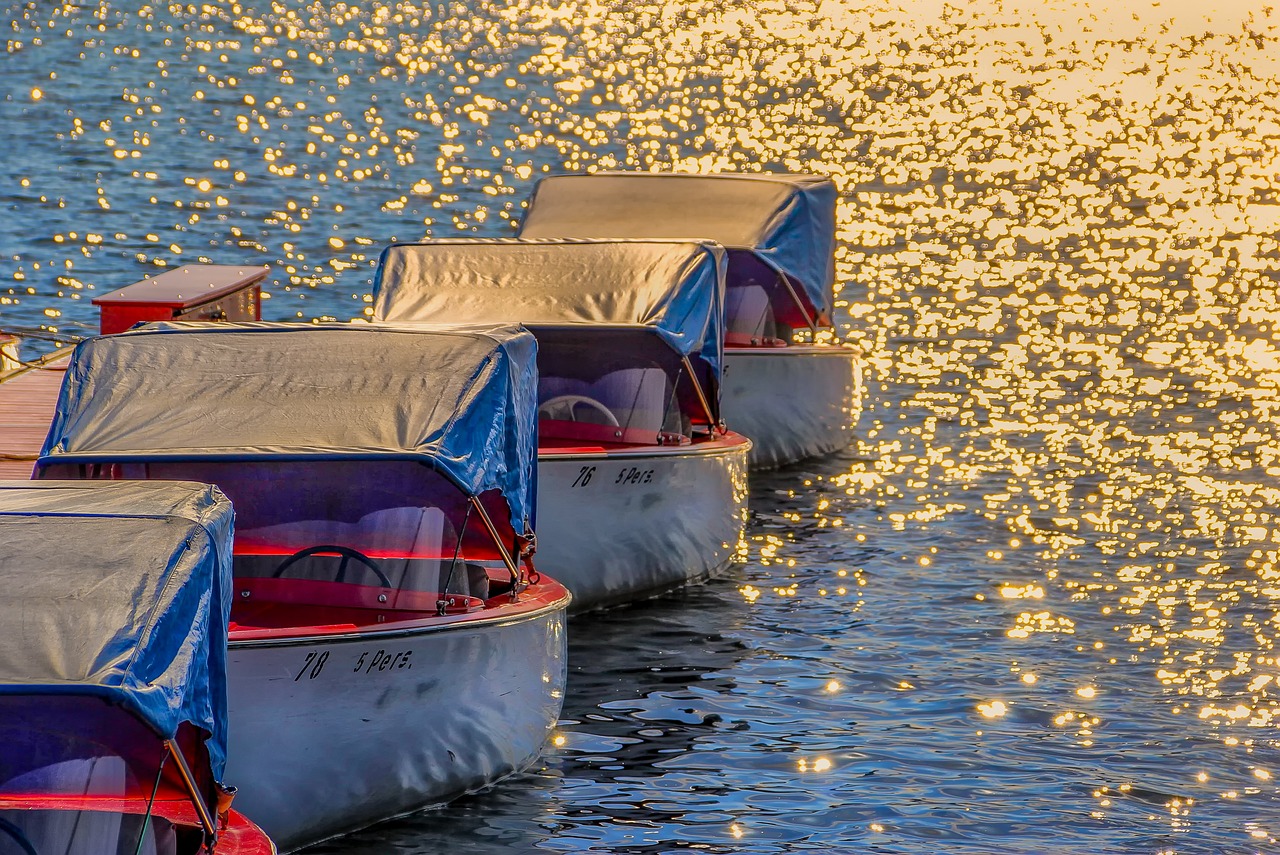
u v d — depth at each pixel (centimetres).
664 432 2883
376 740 1873
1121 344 5244
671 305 2855
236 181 7669
